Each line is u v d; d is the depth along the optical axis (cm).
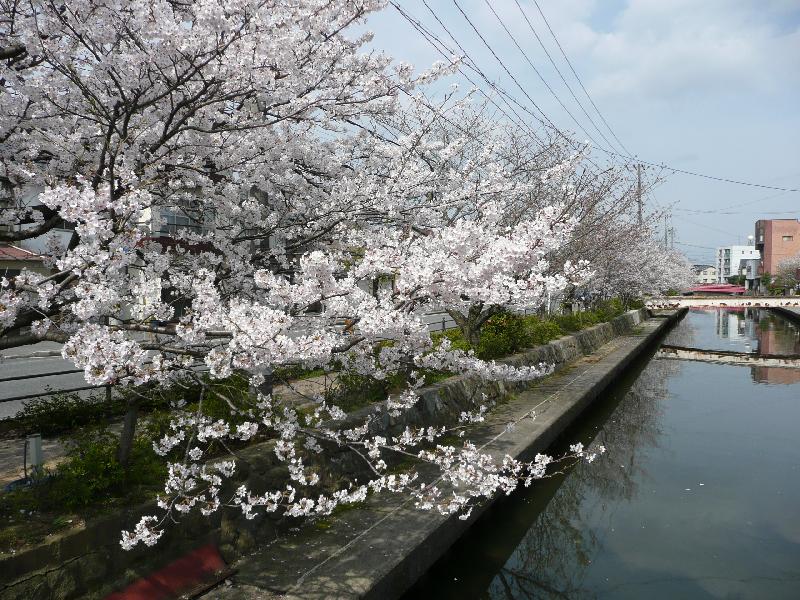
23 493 353
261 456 455
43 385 848
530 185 756
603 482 793
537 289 337
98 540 336
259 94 397
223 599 356
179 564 369
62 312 320
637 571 558
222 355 284
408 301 332
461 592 516
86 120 423
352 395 645
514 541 620
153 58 341
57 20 334
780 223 6550
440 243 358
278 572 388
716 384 1482
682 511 696
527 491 712
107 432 432
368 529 456
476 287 326
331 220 541
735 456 898
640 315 2977
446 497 516
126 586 339
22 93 363
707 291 6950
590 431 1033
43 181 400
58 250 412
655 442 975
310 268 311
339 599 354
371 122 685
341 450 541
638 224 1798
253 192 559
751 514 682
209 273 340
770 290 6066
